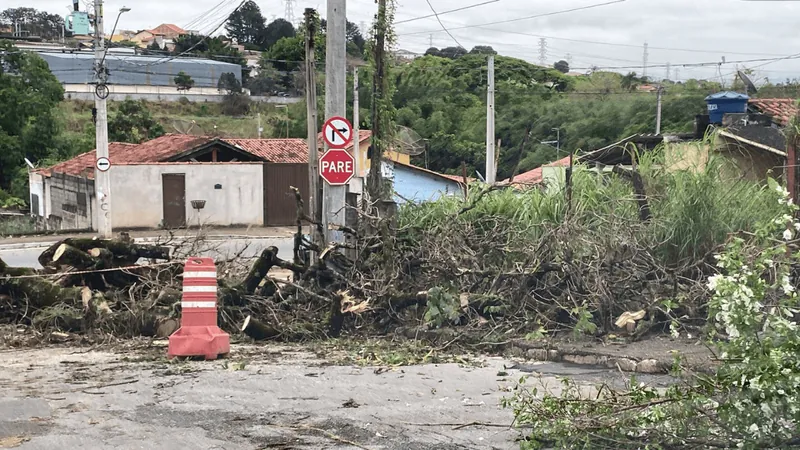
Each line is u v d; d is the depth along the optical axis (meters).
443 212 13.56
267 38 97.19
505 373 8.73
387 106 17.34
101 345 10.77
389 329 11.73
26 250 31.45
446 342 10.70
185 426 6.72
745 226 11.41
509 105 49.78
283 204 40.78
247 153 41.69
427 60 54.16
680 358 6.48
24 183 52.19
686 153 13.91
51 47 79.62
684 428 5.50
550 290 11.32
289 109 70.81
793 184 11.58
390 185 16.62
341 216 15.02
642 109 45.91
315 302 12.20
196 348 9.68
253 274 12.08
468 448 6.14
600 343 9.98
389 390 8.02
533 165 43.19
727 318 5.58
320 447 6.18
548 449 5.96
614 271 11.02
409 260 12.40
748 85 33.00
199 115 71.81
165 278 12.73
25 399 7.57
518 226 12.67
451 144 47.03
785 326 5.52
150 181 38.16
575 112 47.22
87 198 38.50
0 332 11.48
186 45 79.50
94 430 6.58
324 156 14.95
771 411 5.12
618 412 5.71
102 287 12.95
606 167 15.55
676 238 11.33
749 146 16.31
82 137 58.41
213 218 39.47
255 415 7.07
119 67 76.81
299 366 9.27
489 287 11.69
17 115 53.62
